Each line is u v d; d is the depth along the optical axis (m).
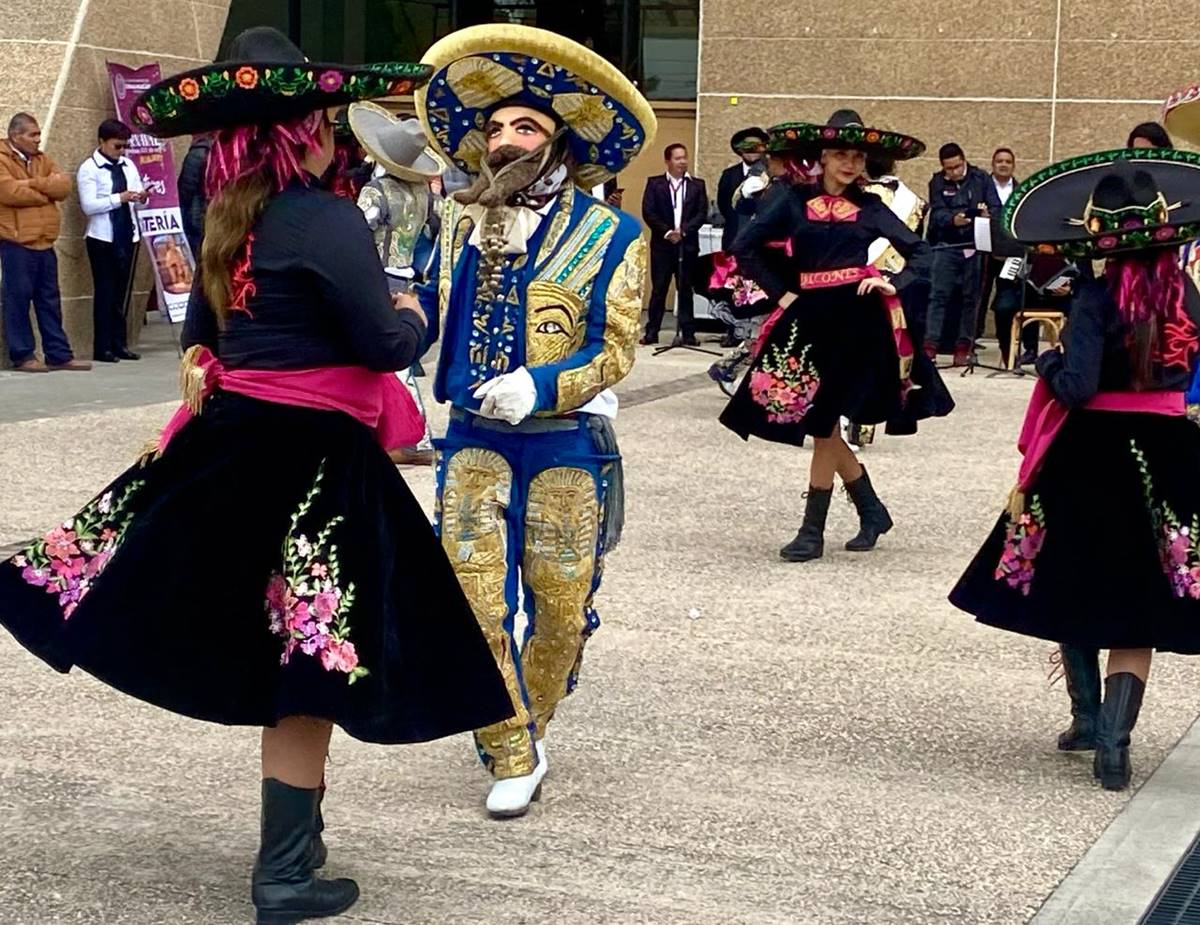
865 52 18.12
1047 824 4.77
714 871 4.37
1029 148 17.91
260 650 3.79
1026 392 14.25
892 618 6.95
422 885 4.23
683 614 6.91
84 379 13.42
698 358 16.25
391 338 3.80
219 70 3.67
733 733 5.48
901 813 4.82
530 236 4.54
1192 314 4.98
